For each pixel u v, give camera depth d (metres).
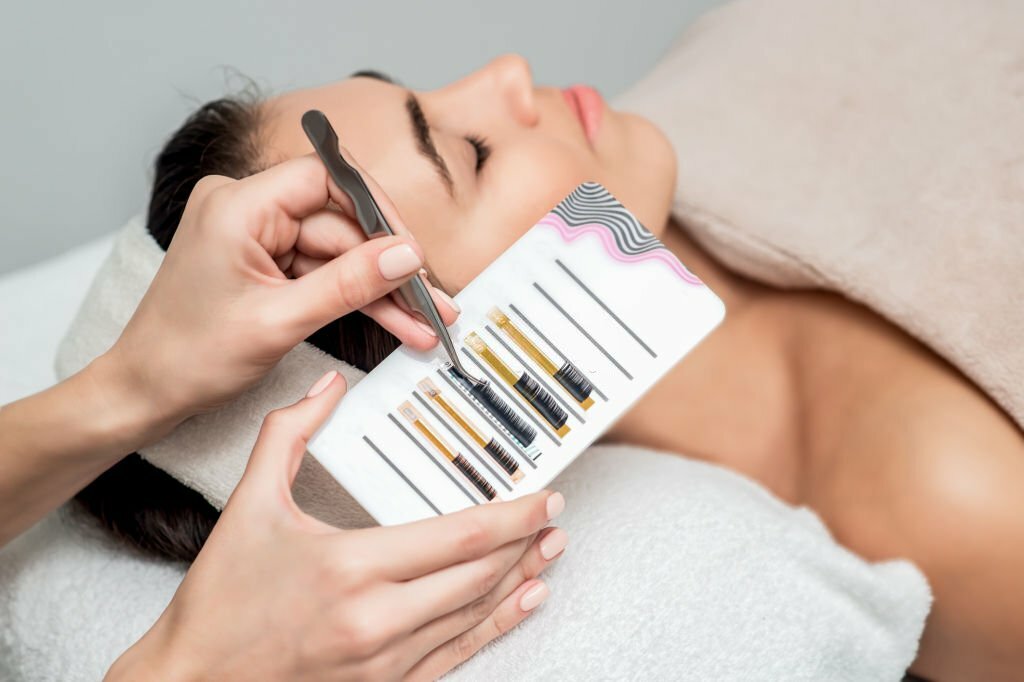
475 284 0.59
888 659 0.73
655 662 0.63
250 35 1.54
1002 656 0.82
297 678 0.53
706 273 1.06
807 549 0.72
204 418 0.67
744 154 1.00
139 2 1.44
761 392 1.00
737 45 1.11
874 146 0.94
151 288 0.61
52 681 0.73
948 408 0.84
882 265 0.87
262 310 0.55
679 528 0.69
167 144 0.84
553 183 0.78
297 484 0.67
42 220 1.52
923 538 0.82
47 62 1.42
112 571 0.77
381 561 0.51
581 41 1.73
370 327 0.68
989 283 0.82
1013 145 0.86
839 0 1.05
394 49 1.65
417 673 0.60
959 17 0.96
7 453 0.66
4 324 1.09
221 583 0.55
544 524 0.54
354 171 0.54
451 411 0.57
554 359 0.57
